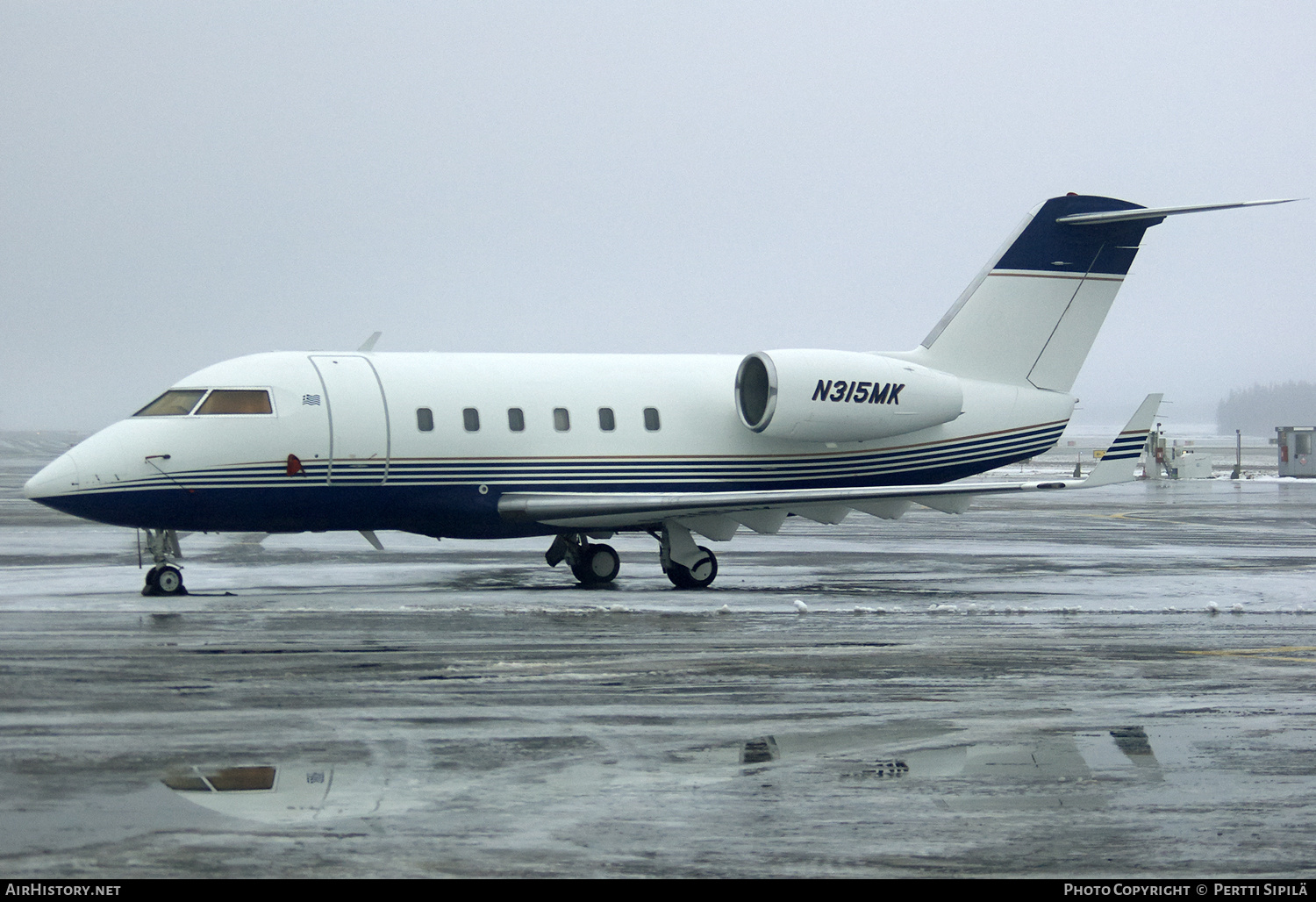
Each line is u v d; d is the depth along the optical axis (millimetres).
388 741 38531
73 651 53469
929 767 36531
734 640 58500
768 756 37500
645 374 87000
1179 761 37500
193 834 29875
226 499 75062
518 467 81312
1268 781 35438
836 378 86000
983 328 93312
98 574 87562
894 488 76938
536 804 32594
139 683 46812
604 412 84250
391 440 78312
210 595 74625
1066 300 94750
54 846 28844
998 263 93375
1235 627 64125
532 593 77000
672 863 28453
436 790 33656
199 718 41281
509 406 81875
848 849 29547
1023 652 55906
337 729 40000
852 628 62625
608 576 85375
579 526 81375
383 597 73688
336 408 77375
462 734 39688
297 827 30500
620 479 83938
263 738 38719
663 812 32094
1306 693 47219
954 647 57156
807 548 114562
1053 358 95125
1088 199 94375
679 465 85500
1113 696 46500
